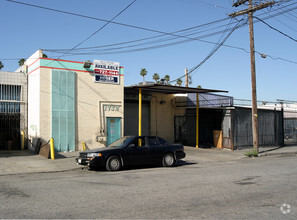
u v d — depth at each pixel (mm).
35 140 17188
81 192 7555
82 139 17703
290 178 9859
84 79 17969
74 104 17516
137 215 5578
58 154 16266
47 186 8383
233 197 7109
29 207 6070
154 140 12969
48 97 16719
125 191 7695
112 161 11719
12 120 18953
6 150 18297
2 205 6223
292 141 28406
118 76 19297
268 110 24812
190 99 25188
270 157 18406
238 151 20750
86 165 12703
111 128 18891
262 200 6855
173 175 10516
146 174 10797
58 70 17078
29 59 19062
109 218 5375
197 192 7617
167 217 5480
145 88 20000
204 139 24016
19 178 10016
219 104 23828
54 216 5461
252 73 18828
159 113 24266
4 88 18688
